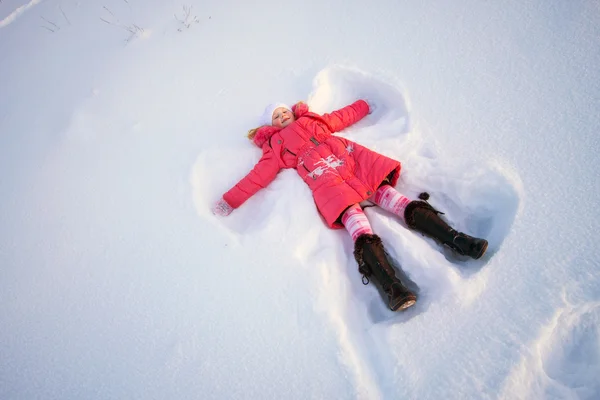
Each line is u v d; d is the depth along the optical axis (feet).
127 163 9.45
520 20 9.78
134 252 7.82
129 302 7.21
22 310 7.45
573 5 9.61
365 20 11.12
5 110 11.58
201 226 7.95
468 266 6.97
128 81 11.48
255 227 8.04
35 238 8.46
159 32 12.73
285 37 11.45
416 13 10.78
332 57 10.52
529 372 5.59
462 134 8.36
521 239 6.74
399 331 6.32
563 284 6.16
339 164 8.14
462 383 5.63
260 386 6.09
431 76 9.46
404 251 7.09
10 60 13.24
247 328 6.59
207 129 9.83
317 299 6.68
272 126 9.25
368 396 5.81
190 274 7.33
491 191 7.55
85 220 8.54
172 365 6.43
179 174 8.91
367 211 7.98
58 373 6.61
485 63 9.32
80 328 7.05
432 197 8.07
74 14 14.26
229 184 9.05
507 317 6.05
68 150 10.07
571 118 7.98
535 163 7.55
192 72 11.28
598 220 6.66
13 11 15.17
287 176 8.51
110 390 6.33
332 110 10.06
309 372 6.08
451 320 6.22
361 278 7.33
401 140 8.57
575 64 8.71
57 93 11.65
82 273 7.74
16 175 9.78
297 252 7.35
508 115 8.37
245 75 10.84
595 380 5.47
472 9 10.36
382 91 9.77
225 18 12.56
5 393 6.49
